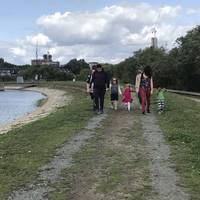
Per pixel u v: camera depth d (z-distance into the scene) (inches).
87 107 1026.1
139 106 1071.0
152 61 3858.3
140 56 4131.4
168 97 1405.0
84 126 720.3
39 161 473.7
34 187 384.2
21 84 6643.7
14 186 387.2
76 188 378.3
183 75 3159.5
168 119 791.1
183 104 1175.6
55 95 3730.3
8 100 3284.9
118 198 350.0
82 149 531.5
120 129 685.9
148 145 552.7
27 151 527.8
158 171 424.8
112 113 906.1
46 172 429.7
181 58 3046.3
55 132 665.6
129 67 4190.5
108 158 482.6
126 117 837.2
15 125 1179.3
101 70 904.3
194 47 2938.0
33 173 426.3
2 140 644.1
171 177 403.5
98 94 900.0
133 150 522.9
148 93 896.9
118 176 409.1
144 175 411.5
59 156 496.4
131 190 368.5
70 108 1088.8
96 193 363.9
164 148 531.8
